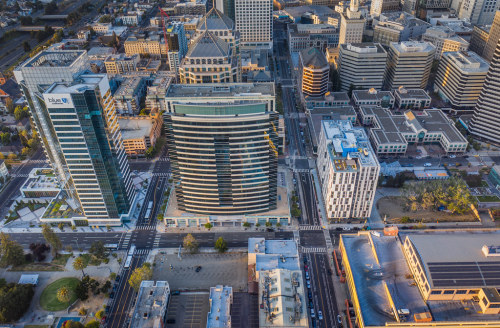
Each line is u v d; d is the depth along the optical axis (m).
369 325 191.88
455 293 195.25
